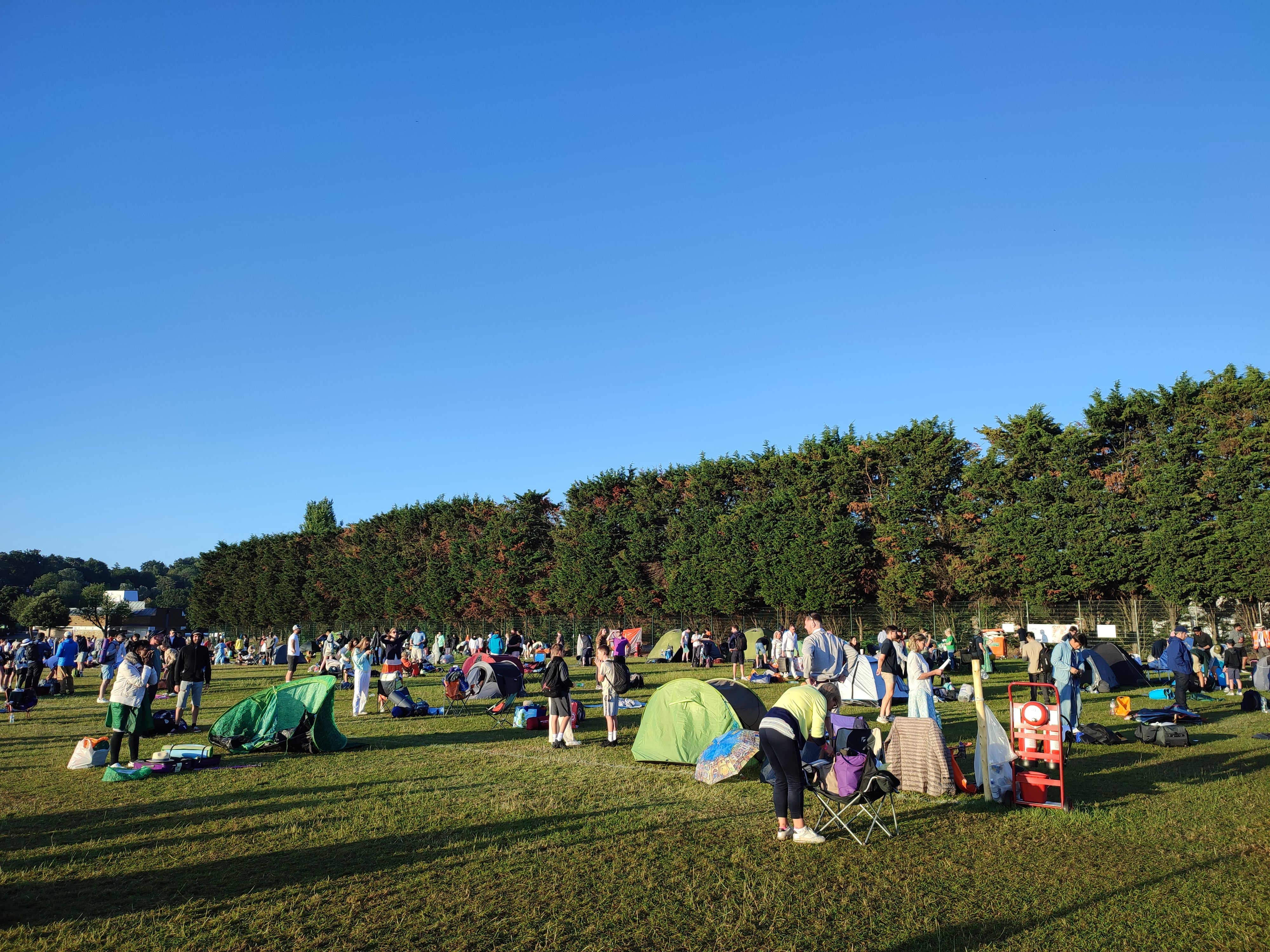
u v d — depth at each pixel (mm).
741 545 43812
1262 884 6594
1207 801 9281
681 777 11281
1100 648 24312
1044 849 7633
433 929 5883
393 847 7852
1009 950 5492
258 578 70438
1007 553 38031
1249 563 31953
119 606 97375
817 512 42656
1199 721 15844
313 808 9445
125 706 11727
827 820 8734
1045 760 9133
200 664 16359
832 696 8883
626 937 5734
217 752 13609
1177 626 16578
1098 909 6141
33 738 15703
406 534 60594
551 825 8594
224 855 7637
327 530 74562
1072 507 36562
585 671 32781
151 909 6281
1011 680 25000
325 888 6711
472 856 7508
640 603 47469
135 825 8758
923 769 9812
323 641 34625
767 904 6301
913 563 40344
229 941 5676
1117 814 8703
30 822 8883
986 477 39562
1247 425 33844
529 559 53781
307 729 13773
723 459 47250
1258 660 22484
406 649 42531
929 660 21891
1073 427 38156
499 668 22734
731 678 26812
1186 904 6238
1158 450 35625
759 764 11594
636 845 7828
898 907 6242
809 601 41062
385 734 16219
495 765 12336
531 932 5801
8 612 105000
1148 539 34344
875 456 42594
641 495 49625
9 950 5504
